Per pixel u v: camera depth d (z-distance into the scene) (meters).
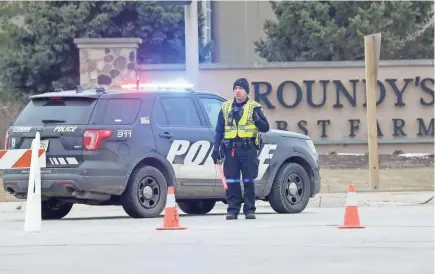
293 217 35.09
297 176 38.59
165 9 71.06
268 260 21.86
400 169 59.12
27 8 70.56
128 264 21.47
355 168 60.25
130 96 35.06
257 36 90.81
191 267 20.88
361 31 74.38
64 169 33.88
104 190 33.81
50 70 70.00
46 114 34.94
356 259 21.95
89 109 34.19
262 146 37.34
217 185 37.03
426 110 66.00
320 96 65.62
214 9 91.00
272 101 65.50
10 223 34.50
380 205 43.44
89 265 21.39
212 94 38.12
